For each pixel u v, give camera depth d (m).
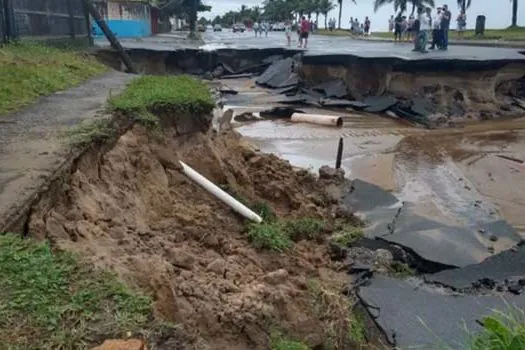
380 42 35.16
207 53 27.31
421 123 18.22
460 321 5.46
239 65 28.19
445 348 4.48
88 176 6.11
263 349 4.18
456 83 20.09
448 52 23.27
